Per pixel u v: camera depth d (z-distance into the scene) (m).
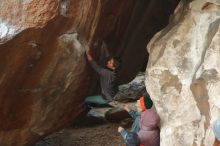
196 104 6.25
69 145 10.07
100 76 8.05
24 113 7.81
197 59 6.45
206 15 6.51
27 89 7.54
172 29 7.05
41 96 7.81
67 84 7.98
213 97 5.93
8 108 7.53
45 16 6.73
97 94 9.22
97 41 8.15
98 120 11.61
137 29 9.55
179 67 6.64
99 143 10.12
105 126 11.38
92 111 12.05
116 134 10.69
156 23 9.68
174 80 6.66
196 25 6.62
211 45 6.17
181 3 7.34
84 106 8.99
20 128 7.95
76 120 10.49
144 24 9.56
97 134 10.75
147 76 7.07
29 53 6.98
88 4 7.25
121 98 13.31
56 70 7.61
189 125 6.30
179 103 6.53
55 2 6.77
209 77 6.06
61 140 10.41
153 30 9.74
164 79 6.79
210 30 6.36
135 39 9.70
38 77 7.49
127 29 9.34
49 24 6.80
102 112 12.00
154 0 9.30
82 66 7.89
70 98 8.35
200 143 6.07
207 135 5.90
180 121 6.43
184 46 6.70
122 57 9.81
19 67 7.08
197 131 6.18
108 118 11.66
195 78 6.25
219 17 6.31
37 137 8.48
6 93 7.31
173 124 6.51
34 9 6.69
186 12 7.02
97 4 7.48
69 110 8.62
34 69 7.31
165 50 6.88
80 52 7.65
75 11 7.09
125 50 9.77
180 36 6.80
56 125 8.64
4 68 6.89
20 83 7.37
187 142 6.28
